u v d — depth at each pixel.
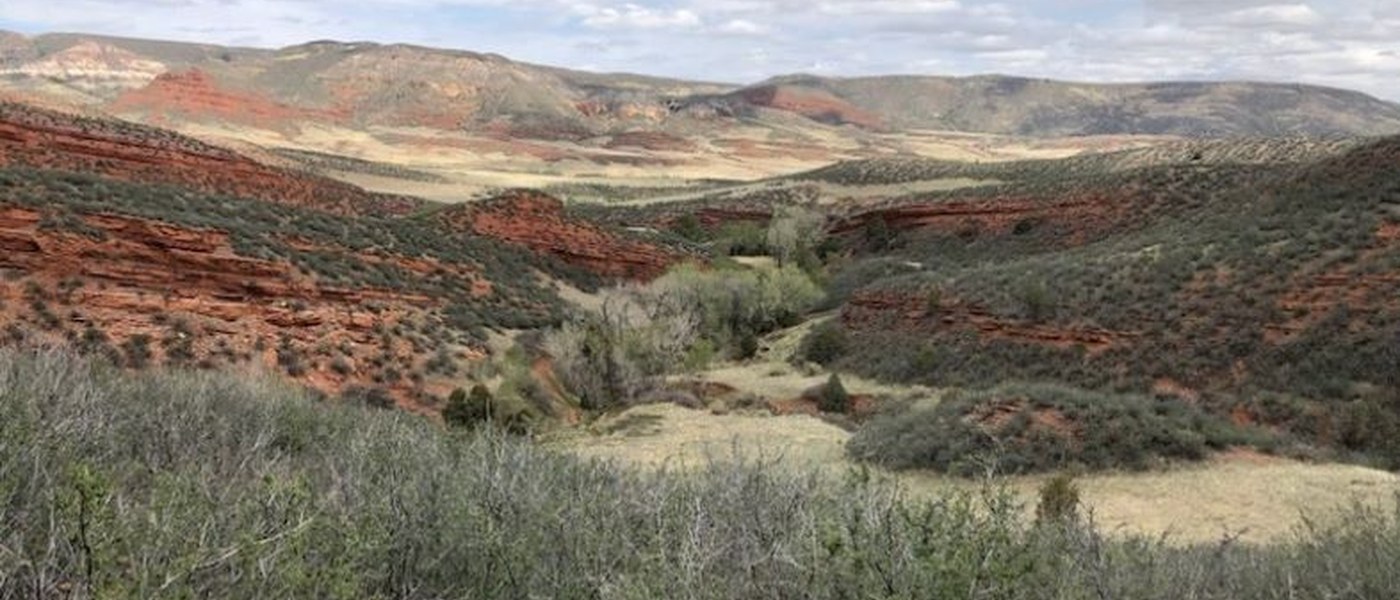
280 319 30.47
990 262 63.12
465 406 25.62
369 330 32.06
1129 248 46.78
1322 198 41.91
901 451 19.88
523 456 6.15
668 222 98.00
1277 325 32.66
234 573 3.54
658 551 4.14
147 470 5.66
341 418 10.26
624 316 37.84
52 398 6.67
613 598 3.89
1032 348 37.53
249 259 31.86
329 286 33.59
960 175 113.75
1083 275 40.28
